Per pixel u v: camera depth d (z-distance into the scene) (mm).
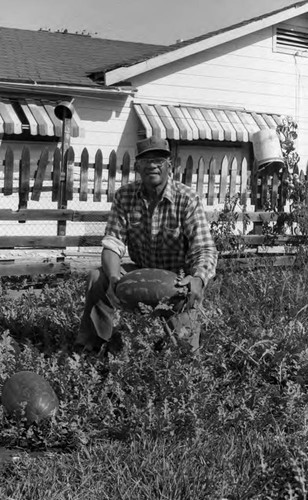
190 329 5363
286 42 18047
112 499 3672
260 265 10289
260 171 11523
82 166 10664
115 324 5840
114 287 5500
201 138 16141
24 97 14742
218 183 12039
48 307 7602
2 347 5508
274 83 17953
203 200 11969
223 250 10398
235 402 4902
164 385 4848
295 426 4641
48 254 12781
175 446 4211
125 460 4043
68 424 4465
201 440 4332
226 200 10750
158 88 16484
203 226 5617
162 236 5699
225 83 17312
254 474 3893
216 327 5777
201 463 4020
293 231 11188
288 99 18172
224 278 9281
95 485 3779
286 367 5445
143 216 5727
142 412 4520
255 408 4906
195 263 5512
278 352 5531
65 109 12383
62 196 10281
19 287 9398
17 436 4402
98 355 5586
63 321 7086
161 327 5184
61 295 8102
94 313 5754
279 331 6055
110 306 5754
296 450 4043
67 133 12586
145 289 5207
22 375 4734
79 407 4602
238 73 17453
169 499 3674
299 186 11297
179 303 5258
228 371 5367
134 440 4305
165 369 4949
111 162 10867
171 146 16406
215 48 17078
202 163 11477
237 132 16562
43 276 9719
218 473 3910
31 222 14773
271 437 4395
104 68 15594
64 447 4418
